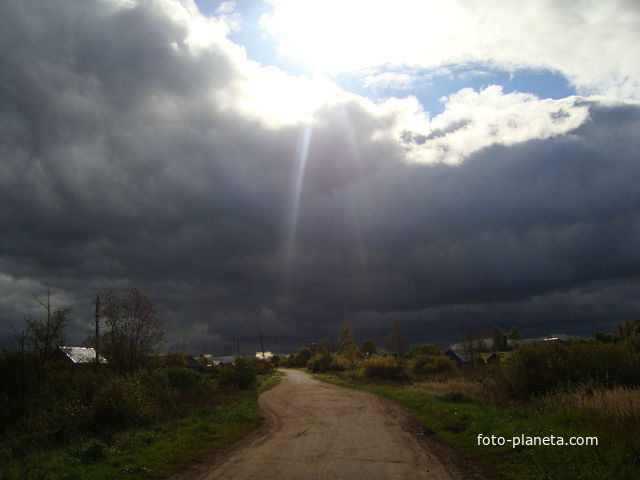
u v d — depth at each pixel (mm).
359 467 9914
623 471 7547
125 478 9383
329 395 33844
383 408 22891
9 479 9648
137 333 31844
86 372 20594
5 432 16359
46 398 19469
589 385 16188
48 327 23797
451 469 9445
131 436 14062
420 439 13359
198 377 35781
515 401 18328
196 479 9422
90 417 16406
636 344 20484
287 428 17266
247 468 10211
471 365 61375
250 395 37156
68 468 10148
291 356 143375
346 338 94562
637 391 13664
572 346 19406
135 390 18328
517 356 19594
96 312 31438
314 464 10391
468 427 13977
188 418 19188
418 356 60250
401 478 8859
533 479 8109
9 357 21016
